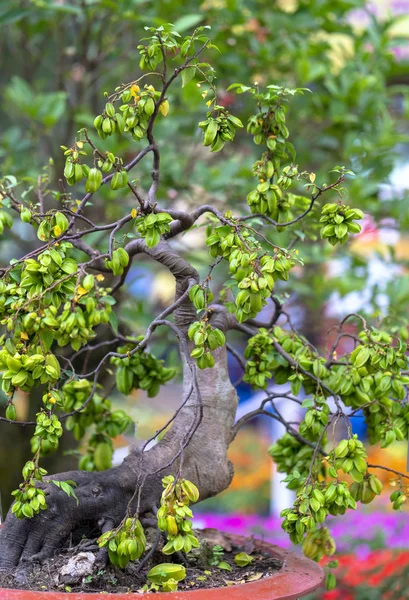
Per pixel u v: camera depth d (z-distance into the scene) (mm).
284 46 6969
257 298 4977
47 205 6367
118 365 5473
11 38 7797
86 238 6160
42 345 5031
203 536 5520
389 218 6906
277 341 5375
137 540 5020
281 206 5328
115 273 5070
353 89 6512
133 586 5090
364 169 6590
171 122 6578
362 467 5109
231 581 5184
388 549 6797
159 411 7062
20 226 8461
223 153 7465
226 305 5414
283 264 4996
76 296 5000
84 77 6965
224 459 5301
